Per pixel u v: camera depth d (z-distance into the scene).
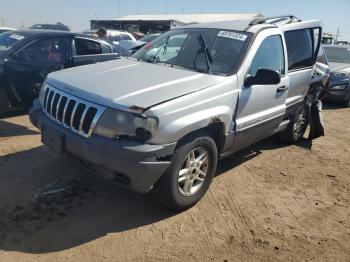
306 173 5.36
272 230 3.85
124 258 3.26
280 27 5.40
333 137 7.34
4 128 6.23
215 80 4.05
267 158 5.80
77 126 3.59
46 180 4.43
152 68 4.37
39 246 3.30
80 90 3.69
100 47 7.82
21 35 6.99
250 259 3.38
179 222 3.84
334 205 4.48
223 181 4.85
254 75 4.52
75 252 3.28
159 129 3.36
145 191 3.54
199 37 4.80
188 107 3.61
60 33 7.21
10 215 3.69
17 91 6.57
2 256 3.14
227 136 4.21
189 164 3.84
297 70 5.73
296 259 3.44
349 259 3.50
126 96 3.46
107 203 4.06
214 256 3.37
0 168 4.67
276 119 5.16
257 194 4.58
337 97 10.41
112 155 3.32
